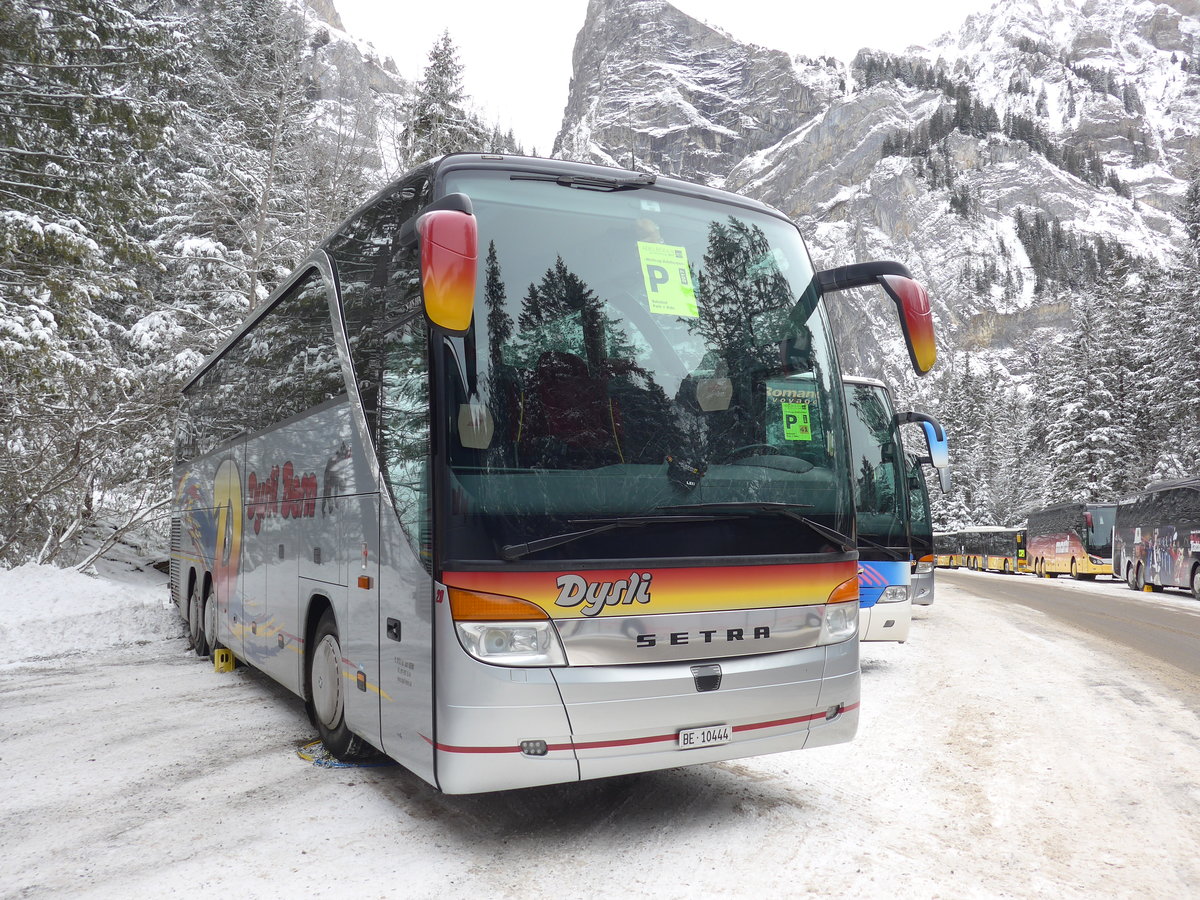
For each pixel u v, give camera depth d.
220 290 22.55
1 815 5.15
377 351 5.15
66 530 17.53
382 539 4.89
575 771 4.22
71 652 11.78
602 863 4.32
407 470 4.58
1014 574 48.81
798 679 4.79
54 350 15.48
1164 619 17.94
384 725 4.81
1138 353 55.62
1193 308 46.38
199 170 23.97
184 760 6.27
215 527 9.98
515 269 4.54
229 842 4.66
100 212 18.61
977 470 90.75
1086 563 37.53
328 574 5.85
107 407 16.56
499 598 4.12
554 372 4.45
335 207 24.09
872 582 9.45
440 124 30.23
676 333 4.82
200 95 26.58
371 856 4.44
